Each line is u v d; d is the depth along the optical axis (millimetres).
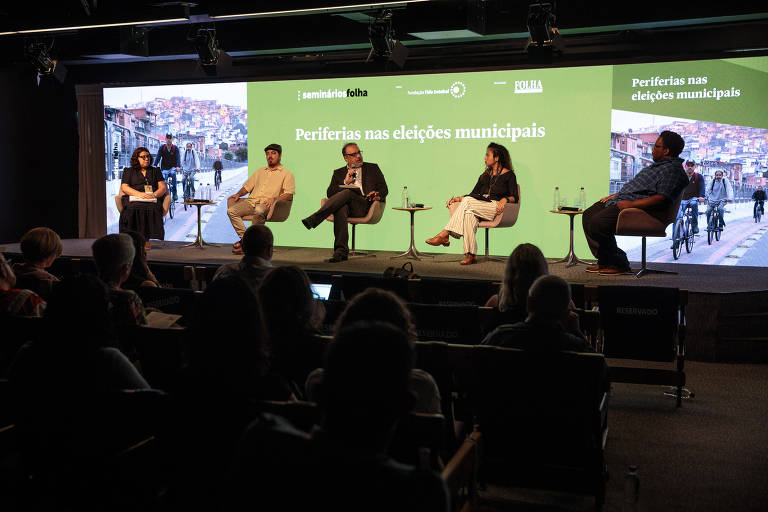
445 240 7535
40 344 2025
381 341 1109
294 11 6871
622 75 8086
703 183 7824
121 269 3211
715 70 7723
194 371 1661
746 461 3410
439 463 1785
